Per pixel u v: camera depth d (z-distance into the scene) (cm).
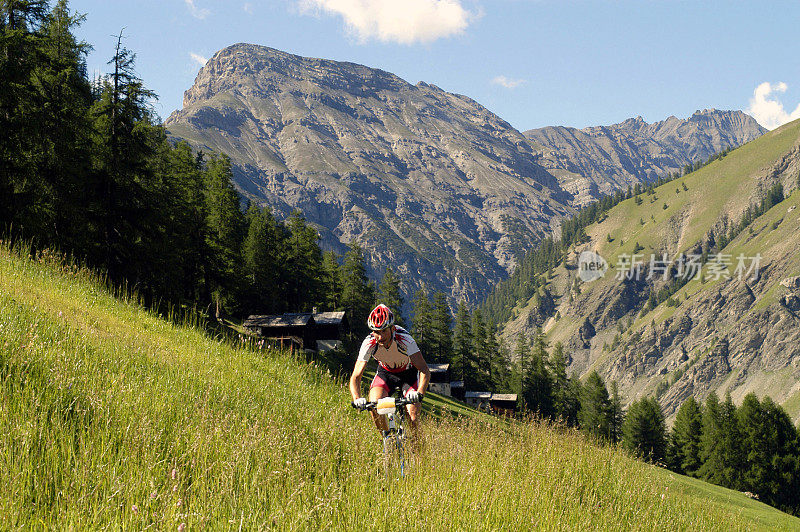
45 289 1105
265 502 369
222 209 6100
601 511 652
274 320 6275
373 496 427
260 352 1105
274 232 8231
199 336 1147
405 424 521
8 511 288
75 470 343
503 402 9981
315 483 421
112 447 405
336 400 908
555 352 12375
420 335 10525
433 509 409
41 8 3328
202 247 5319
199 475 391
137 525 305
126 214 3453
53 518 300
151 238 3612
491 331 11938
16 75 3012
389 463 482
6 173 2992
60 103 3338
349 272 9119
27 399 430
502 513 467
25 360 515
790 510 7794
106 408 455
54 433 389
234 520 319
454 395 9769
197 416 512
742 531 912
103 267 3322
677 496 935
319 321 6731
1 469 327
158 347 877
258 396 729
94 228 3325
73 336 713
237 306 6938
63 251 3070
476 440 713
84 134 3419
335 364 5434
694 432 9200
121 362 661
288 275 8044
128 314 1172
